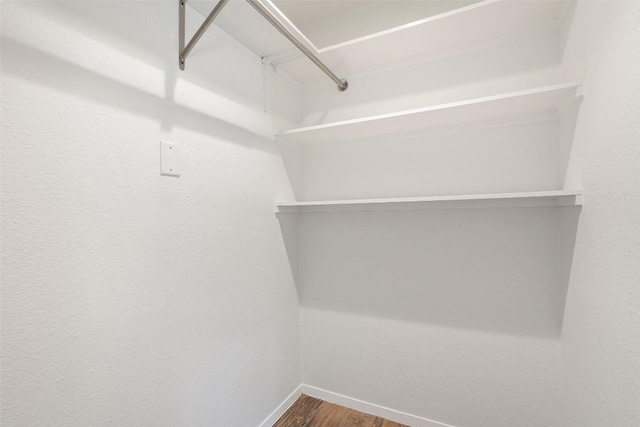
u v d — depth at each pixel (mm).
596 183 937
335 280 1808
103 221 871
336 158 1812
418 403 1597
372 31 1688
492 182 1440
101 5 876
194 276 1166
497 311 1436
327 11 1759
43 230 744
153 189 1016
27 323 715
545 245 1348
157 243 1027
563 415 1279
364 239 1732
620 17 787
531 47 1359
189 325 1144
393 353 1657
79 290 813
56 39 775
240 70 1426
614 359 833
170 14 1087
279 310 1693
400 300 1642
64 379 782
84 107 830
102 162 870
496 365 1437
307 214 1887
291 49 1505
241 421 1396
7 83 688
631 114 738
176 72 1107
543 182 1343
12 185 692
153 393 1009
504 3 1189
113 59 904
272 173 1645
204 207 1214
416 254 1606
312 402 1815
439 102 1540
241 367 1401
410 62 1611
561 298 1287
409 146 1621
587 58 1000
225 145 1325
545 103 1254
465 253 1501
